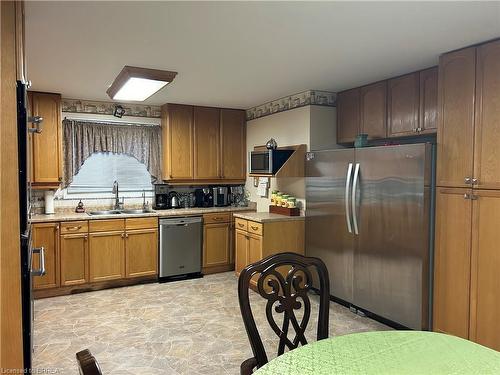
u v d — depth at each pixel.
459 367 1.26
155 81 3.45
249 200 5.53
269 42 2.70
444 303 2.91
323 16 2.24
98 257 4.37
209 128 5.28
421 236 2.97
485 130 2.61
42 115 4.29
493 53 2.57
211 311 3.69
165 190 5.18
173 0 2.05
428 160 2.97
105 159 5.00
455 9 2.14
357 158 3.56
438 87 2.96
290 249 4.26
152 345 2.96
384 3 2.07
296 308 1.60
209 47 2.80
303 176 4.36
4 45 1.57
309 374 1.21
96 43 2.71
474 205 2.69
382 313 3.33
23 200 1.76
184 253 4.86
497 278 2.54
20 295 1.69
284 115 4.67
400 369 1.25
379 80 3.76
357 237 3.57
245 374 1.41
